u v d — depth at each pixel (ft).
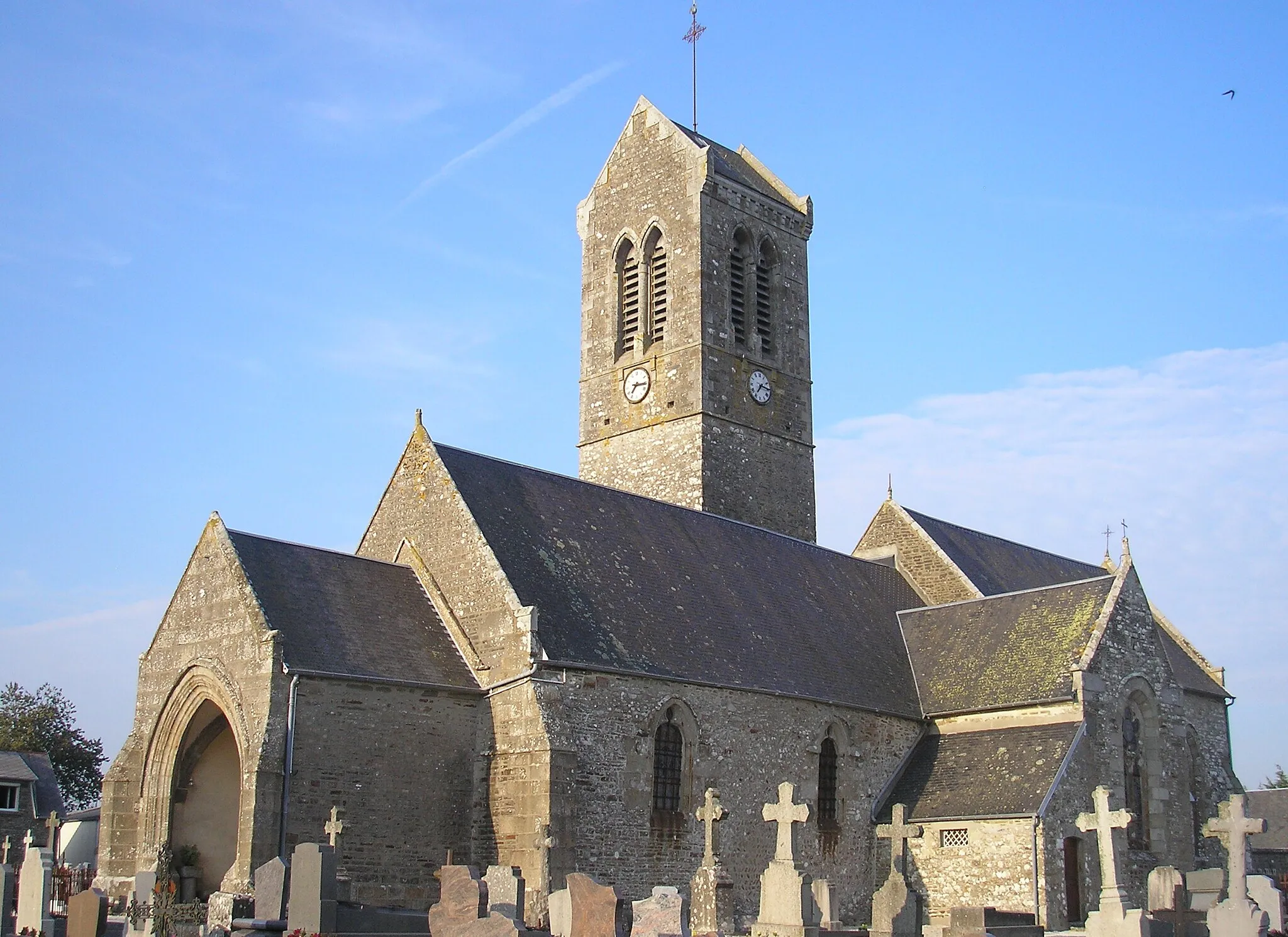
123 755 134.31
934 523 198.29
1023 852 138.00
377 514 149.18
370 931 99.60
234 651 125.29
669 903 92.48
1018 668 157.99
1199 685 189.78
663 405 191.11
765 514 192.24
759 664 147.74
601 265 203.51
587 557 145.69
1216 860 179.83
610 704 131.03
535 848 122.52
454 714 130.52
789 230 207.21
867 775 152.97
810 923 107.86
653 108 202.59
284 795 117.91
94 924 98.02
